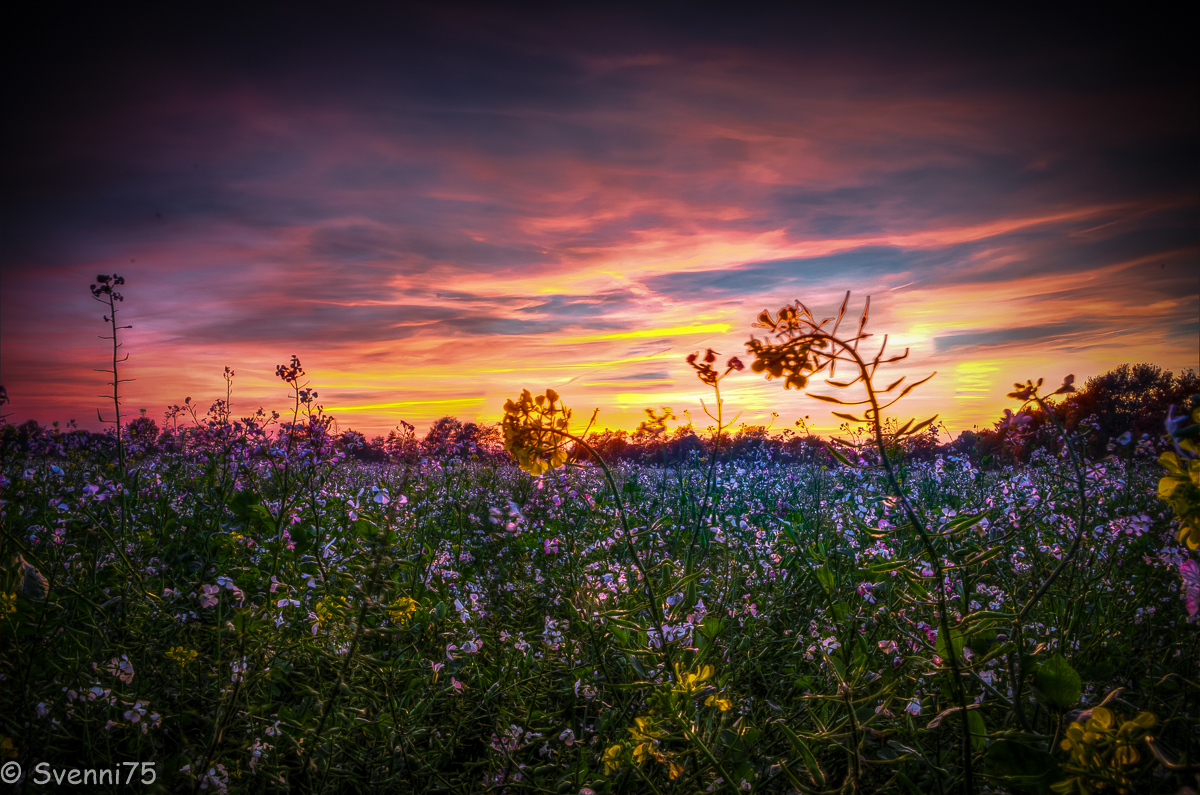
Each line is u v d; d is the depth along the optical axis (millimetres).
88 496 4246
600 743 2531
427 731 2516
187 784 2102
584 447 2412
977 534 3053
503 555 4785
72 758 2396
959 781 1942
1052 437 4227
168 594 3158
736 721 2469
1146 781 1662
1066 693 1771
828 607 2979
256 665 2398
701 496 6363
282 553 3648
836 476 6383
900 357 1646
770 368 1700
